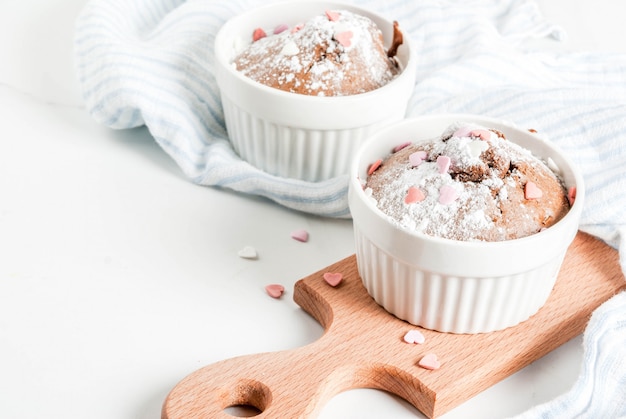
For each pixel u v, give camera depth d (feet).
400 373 1.85
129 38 2.30
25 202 2.12
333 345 1.88
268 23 2.27
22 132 2.28
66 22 2.40
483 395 1.87
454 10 2.43
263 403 1.82
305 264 2.06
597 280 2.00
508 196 1.88
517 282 1.86
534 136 2.00
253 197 2.19
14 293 1.96
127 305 1.96
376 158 2.01
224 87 2.13
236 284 2.01
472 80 2.31
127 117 2.25
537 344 1.90
